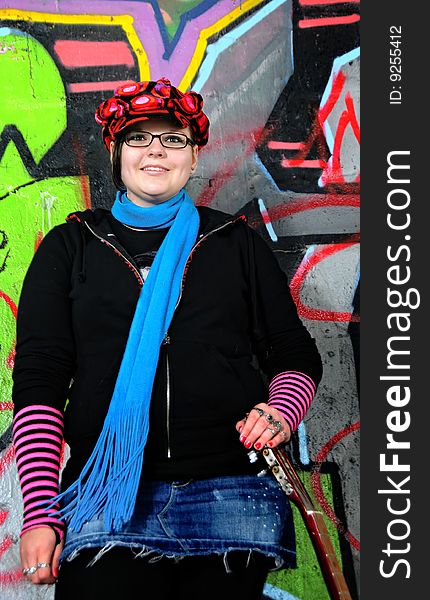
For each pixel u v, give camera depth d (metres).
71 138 2.85
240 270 2.12
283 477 1.97
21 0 2.83
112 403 1.91
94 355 1.98
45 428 1.91
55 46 2.85
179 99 2.11
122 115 2.09
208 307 2.03
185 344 1.97
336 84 2.94
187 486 1.91
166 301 1.98
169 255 2.04
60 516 1.88
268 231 2.90
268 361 2.20
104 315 1.99
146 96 2.08
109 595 1.78
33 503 1.85
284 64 2.93
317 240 2.90
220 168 2.89
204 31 2.89
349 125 2.93
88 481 1.88
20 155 2.83
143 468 1.92
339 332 2.88
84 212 2.17
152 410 1.92
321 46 2.93
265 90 2.92
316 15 2.94
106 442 1.90
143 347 1.93
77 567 1.81
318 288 2.89
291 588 2.77
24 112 2.83
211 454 1.94
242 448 1.98
